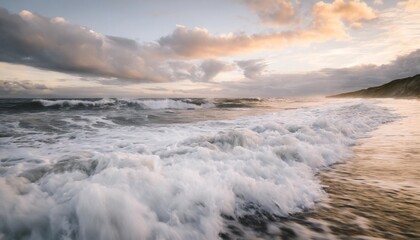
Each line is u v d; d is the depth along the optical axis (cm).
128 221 206
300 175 392
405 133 859
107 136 773
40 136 770
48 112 1689
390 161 509
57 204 226
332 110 1859
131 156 384
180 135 794
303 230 239
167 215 235
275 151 472
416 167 466
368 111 1731
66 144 641
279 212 274
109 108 2217
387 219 263
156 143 642
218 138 546
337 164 486
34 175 322
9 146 617
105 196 213
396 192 342
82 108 2158
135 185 265
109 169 299
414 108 2069
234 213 262
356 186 364
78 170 343
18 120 1150
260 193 297
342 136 754
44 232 199
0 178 256
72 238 195
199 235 219
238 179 309
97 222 199
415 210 286
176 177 301
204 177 311
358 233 234
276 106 2938
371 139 757
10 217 201
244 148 476
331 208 289
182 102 2636
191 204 251
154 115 1565
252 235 229
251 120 1252
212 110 2194
